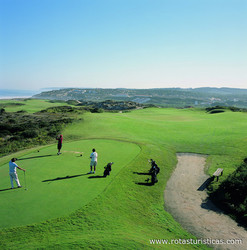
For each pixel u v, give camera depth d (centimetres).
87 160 1688
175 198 1309
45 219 891
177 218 1093
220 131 3353
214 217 1118
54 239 783
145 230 933
